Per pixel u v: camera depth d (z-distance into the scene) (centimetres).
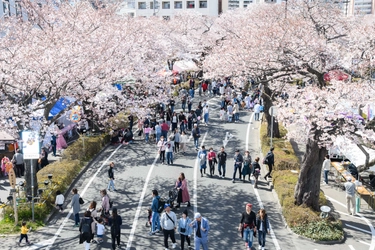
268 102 2594
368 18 2539
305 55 1691
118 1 3588
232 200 1788
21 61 1617
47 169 1975
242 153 2441
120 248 1382
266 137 2620
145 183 1978
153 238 1460
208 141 2689
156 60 2828
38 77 1641
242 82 2520
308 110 1491
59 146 2456
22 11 2369
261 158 2356
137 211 1677
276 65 1934
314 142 1563
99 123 2578
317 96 1499
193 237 1469
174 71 4084
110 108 2339
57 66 1625
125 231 1509
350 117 1441
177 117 2900
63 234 1487
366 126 1494
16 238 1446
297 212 1555
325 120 1465
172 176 2072
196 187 1930
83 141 2312
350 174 1991
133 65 2231
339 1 2553
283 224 1574
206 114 3102
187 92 3869
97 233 1412
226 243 1419
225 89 3841
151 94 2586
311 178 1616
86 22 2259
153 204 1483
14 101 1669
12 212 1575
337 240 1445
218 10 8200
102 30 2181
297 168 2059
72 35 1877
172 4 7688
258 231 1356
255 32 2172
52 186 1797
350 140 1482
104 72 1984
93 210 1424
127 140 2667
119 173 2122
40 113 1872
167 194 1836
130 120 2727
